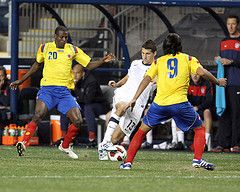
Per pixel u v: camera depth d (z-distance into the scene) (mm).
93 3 60719
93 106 60688
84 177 35188
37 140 61406
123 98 48000
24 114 62812
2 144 60375
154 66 39656
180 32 64625
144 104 47875
